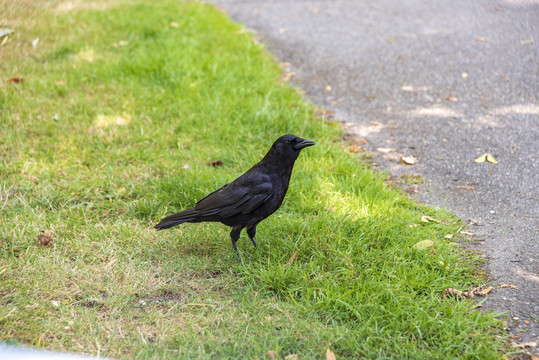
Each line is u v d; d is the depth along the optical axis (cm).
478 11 1234
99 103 779
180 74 866
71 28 1080
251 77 882
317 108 807
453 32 1106
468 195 577
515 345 363
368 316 389
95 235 496
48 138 678
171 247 486
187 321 388
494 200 564
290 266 440
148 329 381
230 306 408
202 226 523
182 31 1075
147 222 530
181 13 1179
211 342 364
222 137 700
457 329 374
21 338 362
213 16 1188
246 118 734
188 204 558
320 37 1119
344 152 665
